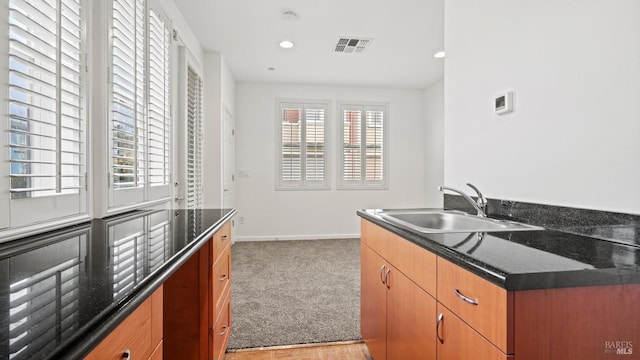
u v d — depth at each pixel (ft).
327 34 11.26
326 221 17.61
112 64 5.49
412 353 4.25
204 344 5.06
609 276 2.60
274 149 17.20
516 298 2.48
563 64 4.27
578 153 4.06
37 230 4.00
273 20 10.25
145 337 2.53
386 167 18.06
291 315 7.99
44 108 3.90
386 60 13.74
